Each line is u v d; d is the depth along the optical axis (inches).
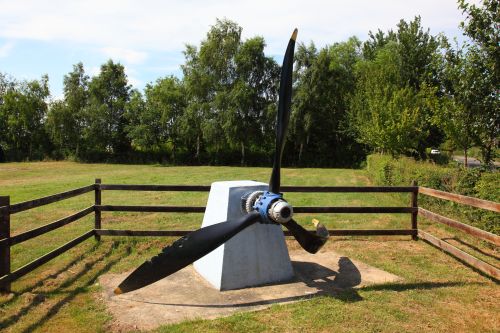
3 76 1907.0
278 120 178.5
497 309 159.2
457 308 159.6
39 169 1117.1
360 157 1364.4
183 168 1137.4
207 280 189.0
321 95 1346.0
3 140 1676.9
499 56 355.9
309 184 666.8
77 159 1569.9
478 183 279.7
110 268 208.1
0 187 611.5
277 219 154.3
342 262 217.9
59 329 142.3
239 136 1355.8
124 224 311.9
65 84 1605.6
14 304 162.1
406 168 442.9
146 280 150.8
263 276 186.2
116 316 152.2
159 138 1536.7
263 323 145.3
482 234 197.3
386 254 233.1
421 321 147.9
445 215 317.4
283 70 181.0
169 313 154.9
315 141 1422.2
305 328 141.6
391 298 167.9
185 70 1518.2
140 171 1003.9
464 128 410.0
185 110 1445.6
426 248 245.8
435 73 747.4
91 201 437.7
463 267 210.5
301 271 203.5
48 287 181.3
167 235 247.6
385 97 735.7
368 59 1581.0
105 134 1565.0
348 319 148.3
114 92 1619.1
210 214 197.0
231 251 181.3
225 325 143.8
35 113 1656.0
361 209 260.1
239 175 839.1
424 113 698.8
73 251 233.6
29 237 181.9
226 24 1456.7
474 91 376.5
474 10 359.9
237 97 1338.6
